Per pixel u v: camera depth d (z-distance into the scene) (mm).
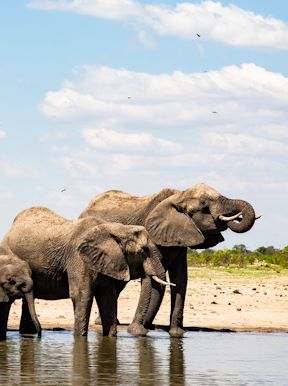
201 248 22734
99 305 21312
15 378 15602
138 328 21953
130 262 21062
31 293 20625
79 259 20891
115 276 20734
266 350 19828
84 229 21125
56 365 16984
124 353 18719
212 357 18594
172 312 22250
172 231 22016
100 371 16438
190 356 18625
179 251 22375
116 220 22672
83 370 16500
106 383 15320
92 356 18172
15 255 21562
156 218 22172
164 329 23156
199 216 22062
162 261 22203
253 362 18078
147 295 21875
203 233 22156
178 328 22109
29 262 21438
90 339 20750
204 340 21391
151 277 21125
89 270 20828
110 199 23156
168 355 18656
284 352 19547
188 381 15781
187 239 21922
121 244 20875
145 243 20984
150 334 22172
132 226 21078
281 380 16125
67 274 21156
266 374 16719
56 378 15656
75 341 20344
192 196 22141
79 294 20844
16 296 20547
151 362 17656
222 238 22562
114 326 21281
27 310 21859
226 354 19078
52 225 21625
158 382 15586
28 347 19297
